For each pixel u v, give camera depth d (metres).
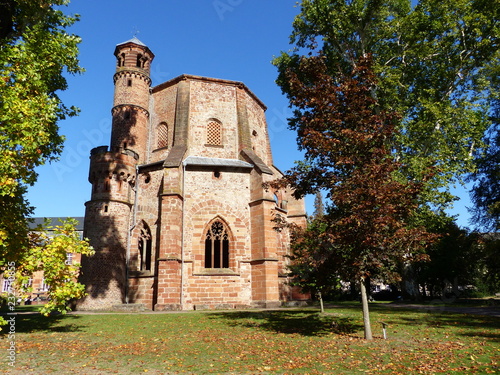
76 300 25.06
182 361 8.26
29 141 11.62
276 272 24.98
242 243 25.84
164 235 23.89
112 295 25.33
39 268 12.51
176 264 23.42
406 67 27.70
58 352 9.45
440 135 24.06
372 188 10.04
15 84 12.23
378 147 11.22
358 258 10.49
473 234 29.72
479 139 26.08
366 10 26.31
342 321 15.00
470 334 11.11
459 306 24.72
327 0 26.17
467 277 39.53
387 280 10.91
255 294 24.86
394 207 10.30
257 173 26.70
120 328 14.20
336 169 11.64
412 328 12.71
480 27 25.41
